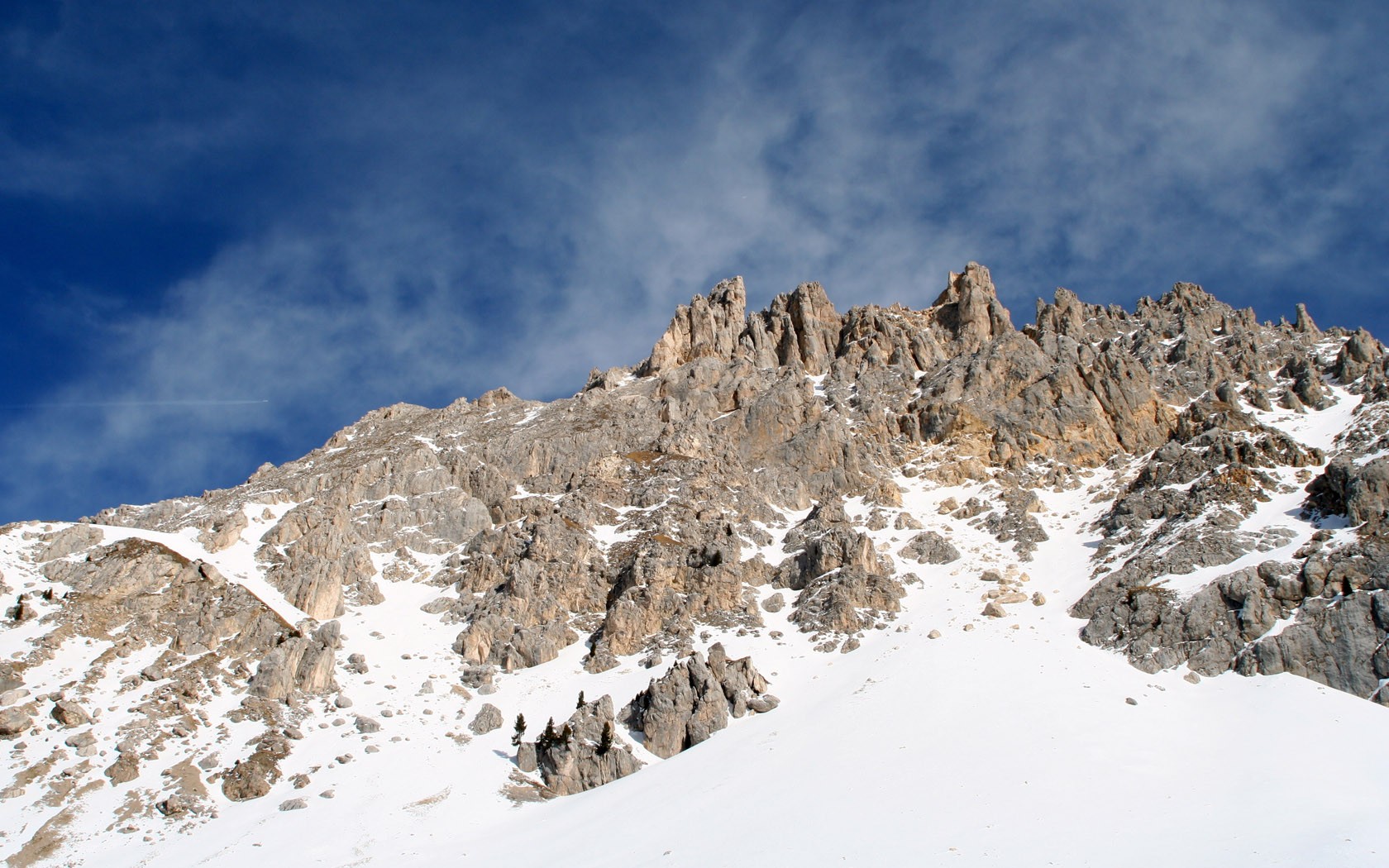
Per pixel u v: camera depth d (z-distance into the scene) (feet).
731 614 297.12
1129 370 430.61
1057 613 281.74
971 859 152.35
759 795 189.37
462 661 289.94
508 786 221.87
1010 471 399.24
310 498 400.06
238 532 351.46
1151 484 343.05
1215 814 165.68
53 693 245.86
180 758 231.30
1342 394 402.93
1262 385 424.05
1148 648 248.11
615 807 200.75
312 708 257.75
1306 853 144.77
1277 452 327.47
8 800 210.79
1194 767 189.98
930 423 442.09
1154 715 217.77
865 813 174.50
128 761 225.56
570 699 261.85
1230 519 288.51
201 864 187.52
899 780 186.80
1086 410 418.72
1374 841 147.64
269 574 323.78
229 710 251.80
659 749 234.58
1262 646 232.94
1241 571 254.68
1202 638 244.42
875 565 317.01
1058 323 531.50
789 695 252.42
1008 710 216.13
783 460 423.23
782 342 559.38
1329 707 210.79
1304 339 490.08
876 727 214.69
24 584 290.56
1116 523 326.85
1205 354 457.68
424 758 235.20
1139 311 565.53
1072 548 326.65
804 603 302.66
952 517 372.99
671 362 546.26
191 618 283.59
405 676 279.08
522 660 286.66
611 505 378.32
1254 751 196.34
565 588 318.45
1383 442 300.40
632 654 284.41
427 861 184.44
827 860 157.69
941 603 295.48
